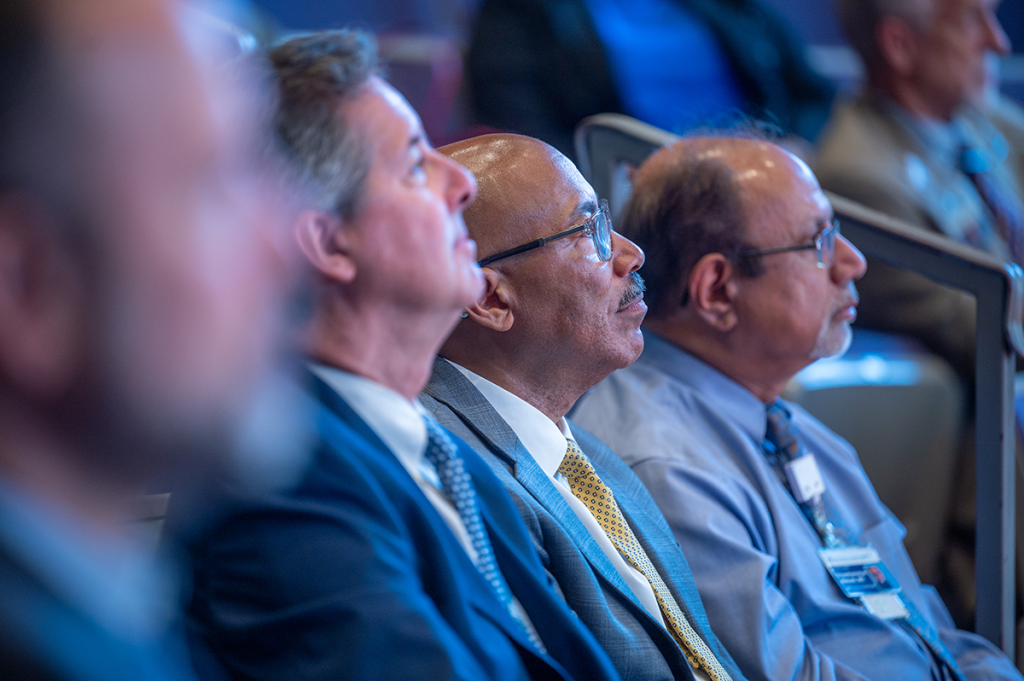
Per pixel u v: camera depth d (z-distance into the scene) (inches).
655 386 223.0
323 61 123.2
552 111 383.2
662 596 172.6
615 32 388.5
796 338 224.8
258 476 112.1
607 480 189.5
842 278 230.5
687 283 226.5
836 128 380.2
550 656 133.0
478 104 393.1
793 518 218.7
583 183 181.9
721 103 405.1
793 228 222.8
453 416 167.2
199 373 51.5
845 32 391.5
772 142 242.4
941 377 309.9
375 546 112.0
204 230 51.9
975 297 247.1
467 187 131.2
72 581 49.0
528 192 176.7
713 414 220.2
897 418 303.3
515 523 142.2
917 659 211.2
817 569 216.2
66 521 51.2
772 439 230.7
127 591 55.1
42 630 45.7
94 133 48.6
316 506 113.3
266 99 117.8
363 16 567.8
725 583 192.1
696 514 197.6
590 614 150.9
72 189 48.1
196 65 52.7
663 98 394.0
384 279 123.5
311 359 125.6
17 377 48.6
